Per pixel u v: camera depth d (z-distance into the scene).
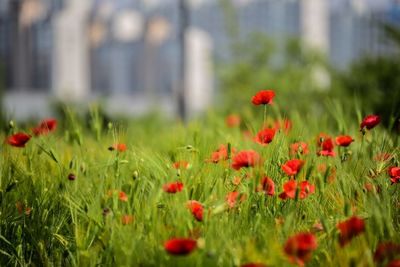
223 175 2.26
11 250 2.14
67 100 9.13
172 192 1.90
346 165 2.41
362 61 7.84
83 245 1.89
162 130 4.45
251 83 12.70
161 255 1.70
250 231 1.86
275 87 11.41
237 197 1.97
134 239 1.74
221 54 14.54
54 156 2.35
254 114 4.04
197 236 1.81
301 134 2.60
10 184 2.25
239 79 13.09
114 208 1.95
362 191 2.07
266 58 13.41
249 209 2.03
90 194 2.11
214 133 3.37
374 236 1.76
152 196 1.96
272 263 1.58
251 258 1.63
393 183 2.16
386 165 2.29
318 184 2.14
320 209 2.03
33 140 2.63
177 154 2.51
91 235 1.99
